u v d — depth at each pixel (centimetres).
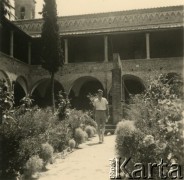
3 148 745
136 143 651
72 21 3800
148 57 3088
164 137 616
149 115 775
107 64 3156
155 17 3609
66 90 3206
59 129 1159
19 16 4469
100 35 3250
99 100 1309
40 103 3509
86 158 941
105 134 1628
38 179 725
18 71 3022
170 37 3447
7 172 745
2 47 3278
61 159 956
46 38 2778
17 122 798
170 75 3036
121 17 3684
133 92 3384
